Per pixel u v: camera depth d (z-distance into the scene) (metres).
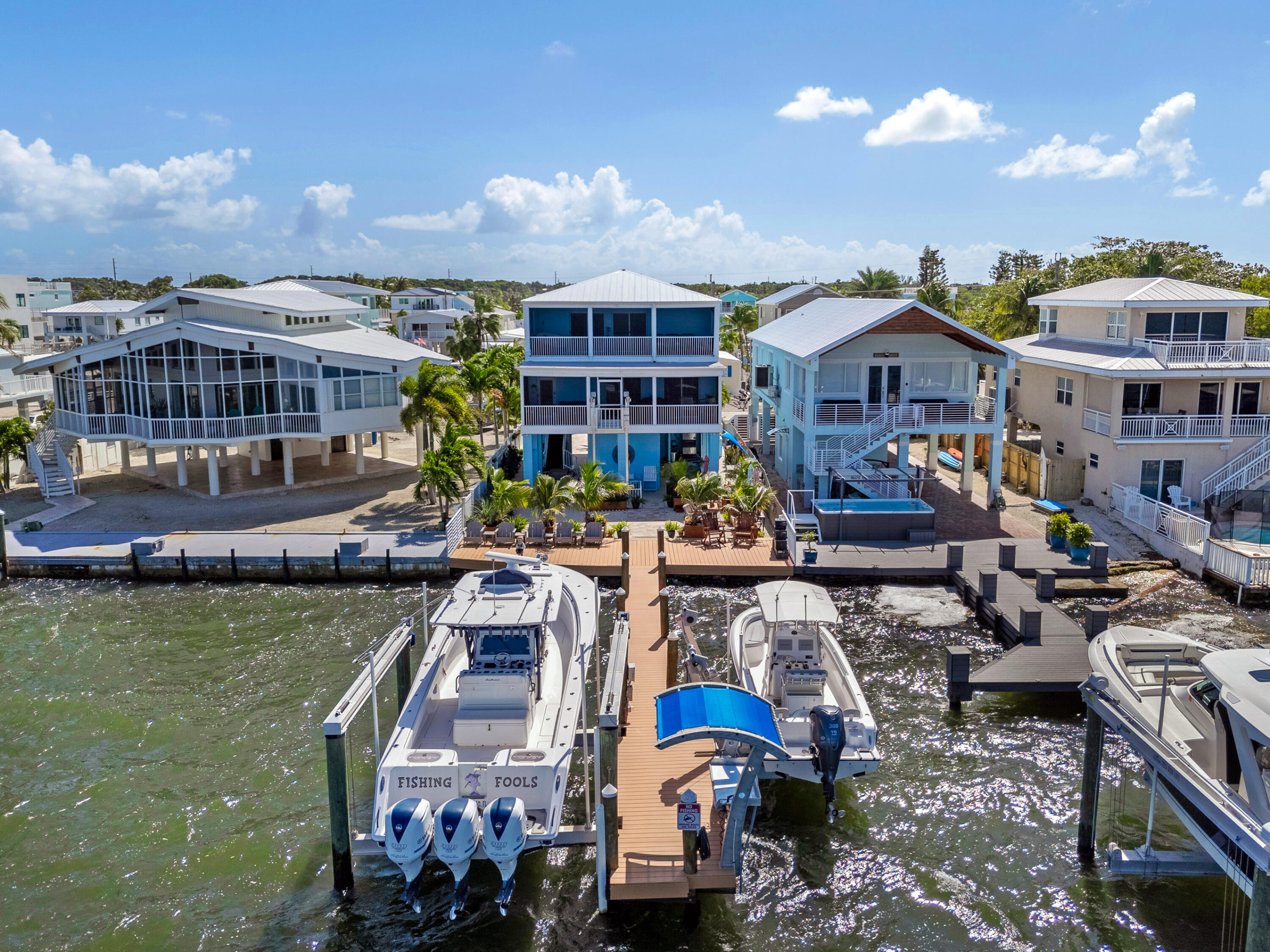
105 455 38.09
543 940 11.84
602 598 23.55
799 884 12.77
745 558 25.30
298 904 12.52
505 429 45.97
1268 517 25.48
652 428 32.72
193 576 25.75
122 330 77.25
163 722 17.48
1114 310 30.80
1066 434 32.03
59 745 16.67
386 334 42.66
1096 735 12.82
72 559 25.81
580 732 15.99
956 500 31.59
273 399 32.88
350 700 12.98
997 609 20.72
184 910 12.40
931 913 12.16
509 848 11.74
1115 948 11.48
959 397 31.84
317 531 28.00
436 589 24.94
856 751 13.78
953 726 16.77
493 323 62.75
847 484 30.59
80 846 13.74
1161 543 25.61
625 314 35.00
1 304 68.25
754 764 12.17
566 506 29.42
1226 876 12.82
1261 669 12.04
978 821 14.04
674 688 13.48
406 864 11.80
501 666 14.44
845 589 23.97
